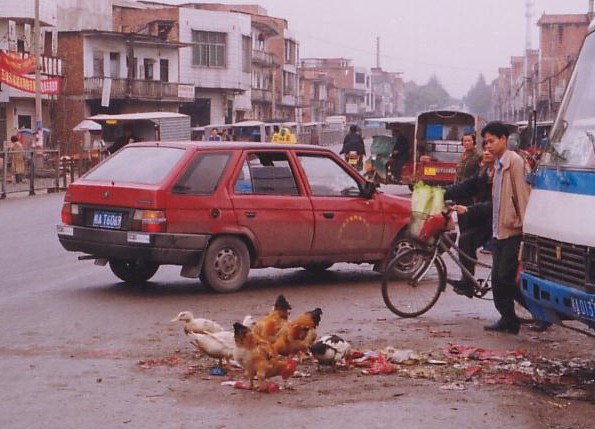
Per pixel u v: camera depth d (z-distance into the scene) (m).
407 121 35.75
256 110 91.25
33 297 11.11
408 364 7.75
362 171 34.50
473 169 11.68
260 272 13.44
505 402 6.64
